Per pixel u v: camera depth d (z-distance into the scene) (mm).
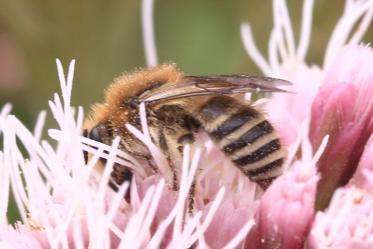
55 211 67
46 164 70
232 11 99
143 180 70
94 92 94
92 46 94
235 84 69
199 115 70
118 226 68
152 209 65
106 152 71
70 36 94
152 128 70
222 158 71
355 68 73
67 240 67
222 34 100
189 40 100
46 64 94
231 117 70
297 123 76
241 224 69
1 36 97
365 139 71
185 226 67
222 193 66
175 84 71
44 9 93
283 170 70
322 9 91
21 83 96
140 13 94
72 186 67
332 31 92
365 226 66
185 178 66
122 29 94
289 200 67
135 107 71
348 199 67
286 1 94
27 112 96
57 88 94
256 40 97
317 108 72
